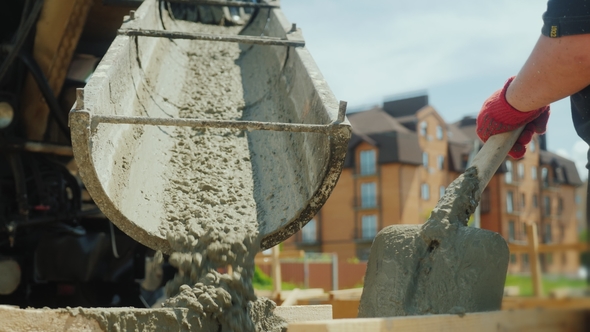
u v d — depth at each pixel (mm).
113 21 4977
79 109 2324
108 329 1806
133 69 3885
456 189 2420
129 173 3109
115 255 4949
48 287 5031
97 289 5117
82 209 5043
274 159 3625
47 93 4676
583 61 1903
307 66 3596
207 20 6133
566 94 2072
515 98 2342
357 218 35469
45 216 4719
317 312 2451
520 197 28781
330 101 2910
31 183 4828
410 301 2236
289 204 2977
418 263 2303
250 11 6359
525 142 2643
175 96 4613
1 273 4586
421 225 2430
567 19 1883
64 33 4676
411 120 36375
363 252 35094
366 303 2377
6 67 4500
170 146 3812
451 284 2156
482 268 2117
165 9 5758
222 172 3566
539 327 900
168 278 5570
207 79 5000
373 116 37094
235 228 2658
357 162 35781
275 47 4844
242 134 4082
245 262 2352
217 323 2025
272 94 4422
